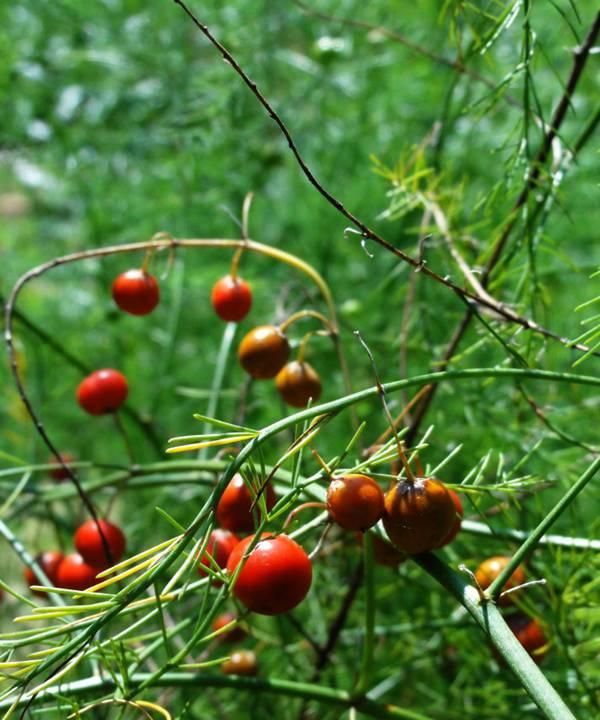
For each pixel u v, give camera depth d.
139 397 0.35
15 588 0.31
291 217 0.37
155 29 0.36
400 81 0.35
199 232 0.35
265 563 0.17
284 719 0.26
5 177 0.47
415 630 0.24
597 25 0.21
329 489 0.17
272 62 0.37
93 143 0.37
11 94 0.37
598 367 0.28
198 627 0.17
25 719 0.21
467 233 0.23
